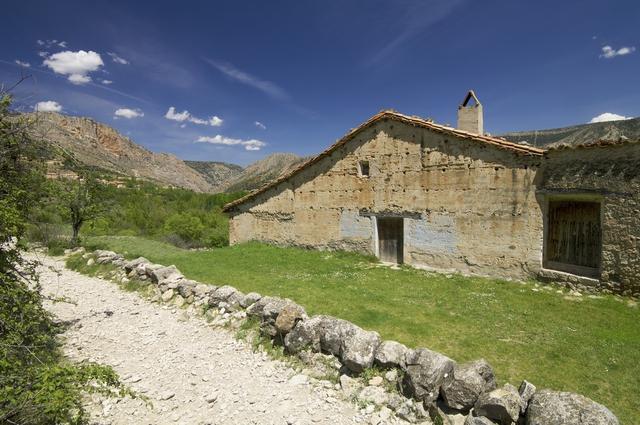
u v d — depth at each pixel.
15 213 5.88
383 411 5.40
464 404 4.97
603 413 4.21
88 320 9.47
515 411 4.67
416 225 14.27
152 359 7.36
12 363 4.55
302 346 7.00
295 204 18.20
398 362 6.00
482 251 12.62
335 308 9.16
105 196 22.86
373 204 15.56
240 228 20.56
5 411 4.02
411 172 14.38
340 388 6.07
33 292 6.05
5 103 5.64
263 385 6.30
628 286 9.72
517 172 11.82
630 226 9.65
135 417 5.49
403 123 14.51
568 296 10.17
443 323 8.23
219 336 8.33
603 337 7.48
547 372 6.13
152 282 11.95
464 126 16.09
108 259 15.24
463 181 13.02
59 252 18.88
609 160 10.01
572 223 11.44
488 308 9.28
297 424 5.25
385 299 9.95
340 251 16.70
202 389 6.24
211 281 11.98
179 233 39.59
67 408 4.34
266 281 11.87
